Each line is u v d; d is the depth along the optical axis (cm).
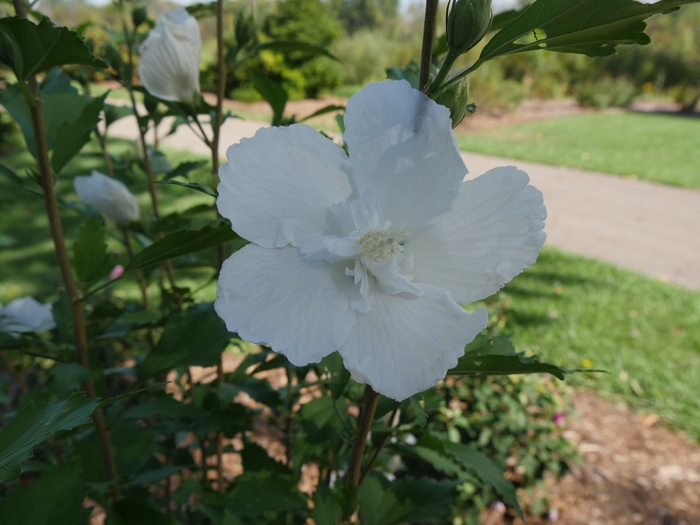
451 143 17
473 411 60
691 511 60
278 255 17
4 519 21
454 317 16
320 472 32
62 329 30
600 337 89
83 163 150
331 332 16
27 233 112
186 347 27
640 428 71
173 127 40
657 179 194
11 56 21
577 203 165
